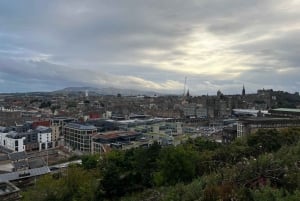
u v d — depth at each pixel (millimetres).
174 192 43844
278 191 29766
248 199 30266
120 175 79938
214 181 39594
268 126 185500
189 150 80500
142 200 56438
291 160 40562
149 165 90125
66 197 79000
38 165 163375
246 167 39188
